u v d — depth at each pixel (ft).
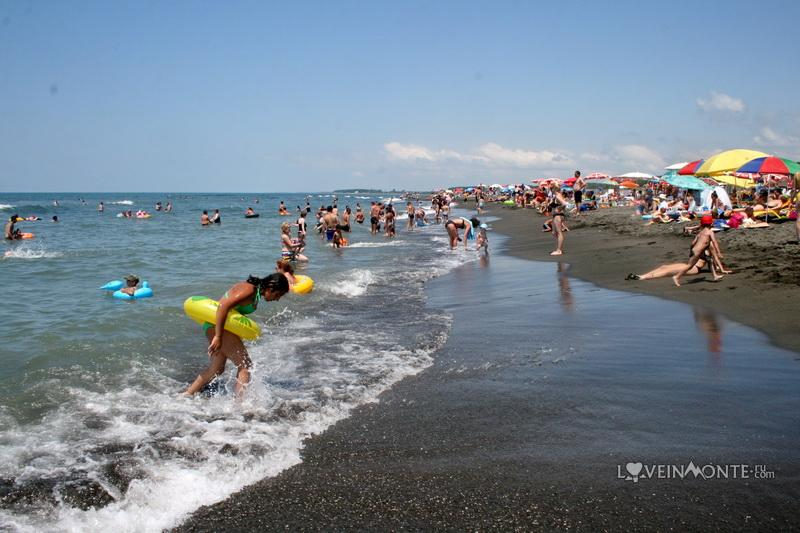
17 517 10.91
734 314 26.68
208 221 126.72
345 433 15.17
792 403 15.78
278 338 26.07
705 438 13.76
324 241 84.28
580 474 12.31
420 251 70.59
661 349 21.80
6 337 25.53
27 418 16.19
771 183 79.92
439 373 20.42
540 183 161.79
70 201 401.49
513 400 17.16
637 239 63.36
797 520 10.28
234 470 12.92
